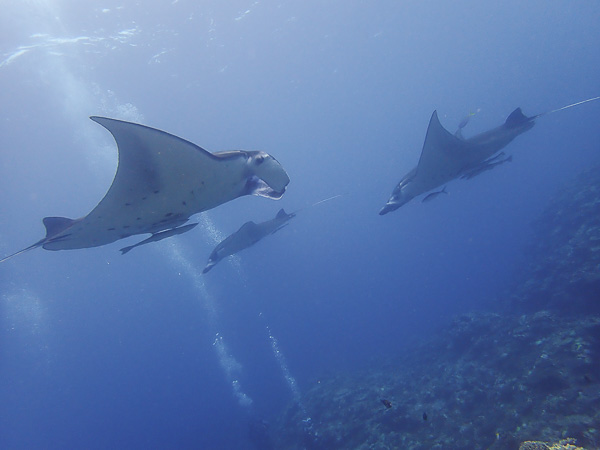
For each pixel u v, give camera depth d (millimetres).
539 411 6902
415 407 10031
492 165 6336
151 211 2768
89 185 25766
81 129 20484
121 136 2369
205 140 31609
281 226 8516
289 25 23406
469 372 10375
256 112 33281
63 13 13922
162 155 2516
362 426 10453
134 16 15836
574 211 15047
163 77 20734
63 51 15578
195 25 18469
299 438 12648
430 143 5418
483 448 7125
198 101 25250
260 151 3184
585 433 5680
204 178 2748
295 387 31391
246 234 8742
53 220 3355
